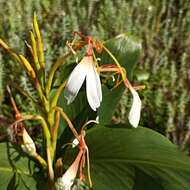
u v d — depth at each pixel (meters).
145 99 0.33
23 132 0.21
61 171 0.22
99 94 0.18
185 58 0.35
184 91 0.32
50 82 0.21
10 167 0.22
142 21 0.39
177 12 0.40
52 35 0.36
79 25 0.38
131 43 0.25
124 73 0.20
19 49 0.34
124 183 0.21
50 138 0.22
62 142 0.24
